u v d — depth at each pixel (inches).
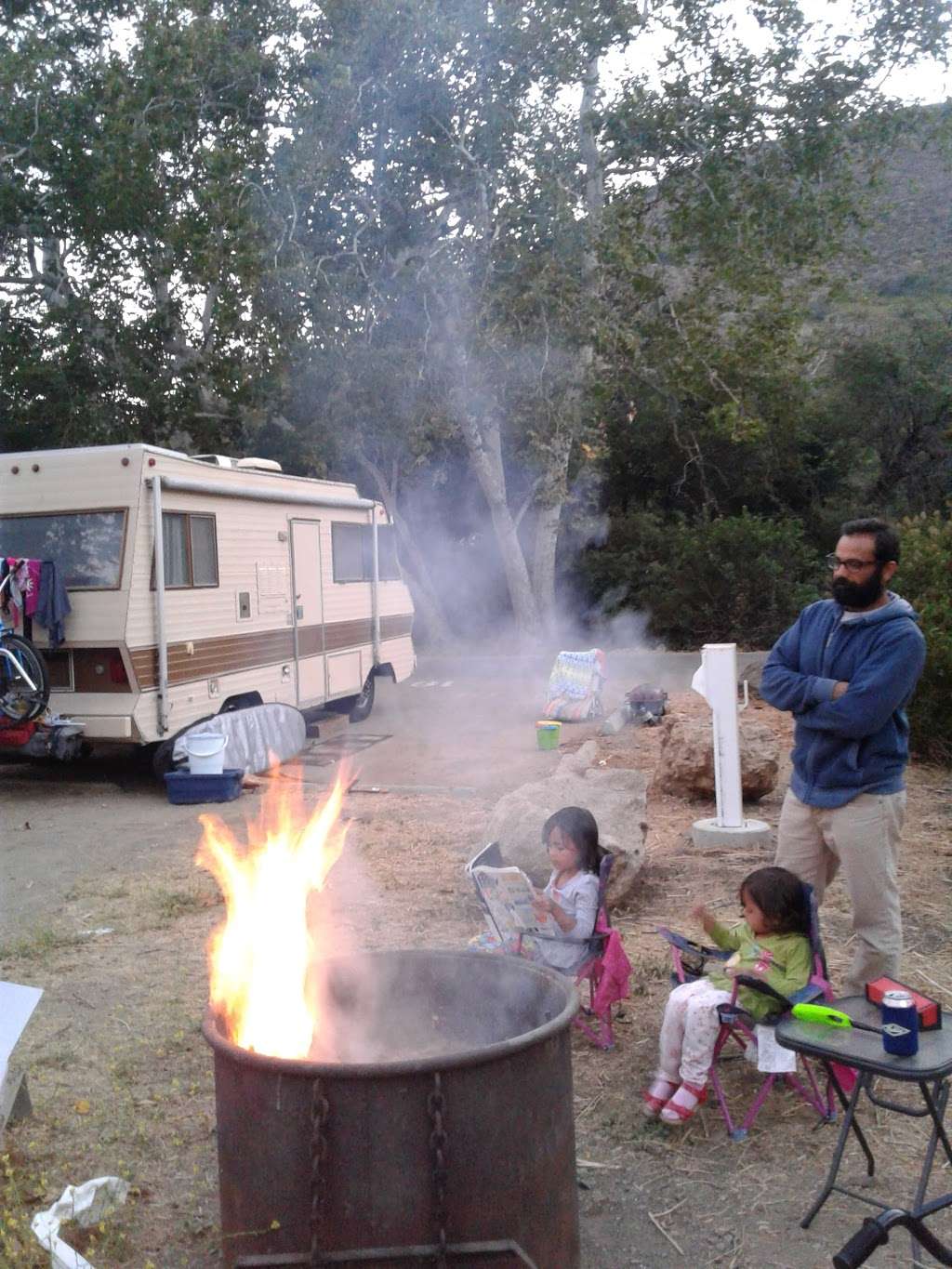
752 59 719.1
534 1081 107.0
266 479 451.2
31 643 364.2
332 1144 101.4
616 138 725.9
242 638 431.8
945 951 212.1
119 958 221.1
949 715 394.0
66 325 772.0
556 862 179.8
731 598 831.1
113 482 372.2
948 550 462.3
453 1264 102.4
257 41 721.6
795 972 151.5
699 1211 133.9
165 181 736.3
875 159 794.8
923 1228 112.7
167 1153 148.0
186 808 367.2
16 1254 121.0
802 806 161.6
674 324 745.6
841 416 1013.8
